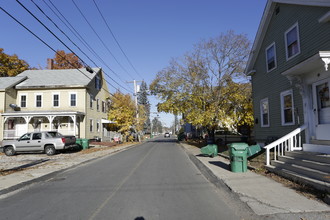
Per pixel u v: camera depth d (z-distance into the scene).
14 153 18.50
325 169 6.71
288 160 8.72
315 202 5.47
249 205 5.42
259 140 14.91
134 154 18.66
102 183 8.30
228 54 24.08
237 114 24.67
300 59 10.61
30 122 28.31
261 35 14.20
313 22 9.75
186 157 16.25
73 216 5.09
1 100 26.97
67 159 15.66
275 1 12.05
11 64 40.59
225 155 14.80
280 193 6.24
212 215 4.99
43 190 7.54
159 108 28.00
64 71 32.00
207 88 25.17
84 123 28.44
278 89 12.55
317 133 9.11
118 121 37.19
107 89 38.06
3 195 7.05
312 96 9.59
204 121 23.78
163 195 6.59
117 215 5.09
